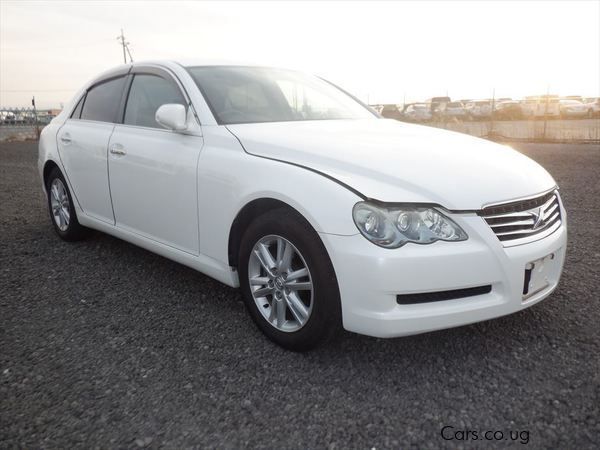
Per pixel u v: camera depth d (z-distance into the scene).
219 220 2.83
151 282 3.60
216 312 3.10
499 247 2.28
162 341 2.75
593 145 13.59
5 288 3.54
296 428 2.04
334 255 2.25
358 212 2.22
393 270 2.15
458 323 2.28
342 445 1.94
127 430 2.04
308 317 2.44
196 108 3.15
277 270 2.57
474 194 2.30
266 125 3.06
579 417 2.05
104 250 4.36
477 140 3.10
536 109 24.94
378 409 2.14
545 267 2.52
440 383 2.31
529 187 2.51
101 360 2.56
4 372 2.46
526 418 2.06
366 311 2.22
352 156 2.47
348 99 3.97
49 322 3.00
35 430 2.04
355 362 2.50
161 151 3.21
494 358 2.50
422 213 2.21
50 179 4.66
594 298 3.13
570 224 4.93
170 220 3.22
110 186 3.73
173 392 2.28
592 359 2.46
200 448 1.93
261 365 2.49
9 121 24.44
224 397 2.24
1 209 6.26
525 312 2.97
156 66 3.62
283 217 2.48
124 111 3.76
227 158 2.80
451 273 2.20
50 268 3.94
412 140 2.83
